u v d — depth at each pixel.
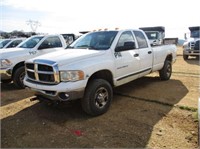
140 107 4.99
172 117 4.39
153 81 7.59
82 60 4.35
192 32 15.60
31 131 3.93
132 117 4.43
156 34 18.05
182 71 9.69
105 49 4.96
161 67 7.29
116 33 5.38
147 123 4.14
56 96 4.12
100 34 5.59
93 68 4.36
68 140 3.59
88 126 4.07
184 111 4.69
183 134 3.70
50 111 4.86
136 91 6.30
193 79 7.89
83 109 4.44
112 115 4.55
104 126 4.05
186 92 6.14
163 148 3.30
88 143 3.48
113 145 3.41
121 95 5.92
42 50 7.60
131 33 5.82
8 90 6.80
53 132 3.87
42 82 4.38
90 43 5.43
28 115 4.66
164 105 5.09
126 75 5.39
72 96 4.09
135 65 5.69
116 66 5.00
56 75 4.11
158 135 3.68
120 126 4.04
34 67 4.51
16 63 6.85
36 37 8.20
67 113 4.72
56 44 8.20
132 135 3.70
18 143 3.53
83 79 4.16
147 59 6.27
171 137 3.61
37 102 5.51
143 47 6.23
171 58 7.95
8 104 5.42
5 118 4.53
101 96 4.56
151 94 5.98
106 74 4.91
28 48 7.47
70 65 4.16
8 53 6.87
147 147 3.33
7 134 3.83
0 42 13.73
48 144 3.48
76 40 5.98
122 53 5.22
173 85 6.99
